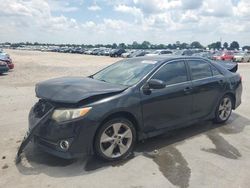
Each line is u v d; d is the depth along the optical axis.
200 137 5.77
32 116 4.71
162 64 5.35
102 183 3.95
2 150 5.00
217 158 4.79
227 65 7.97
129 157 4.77
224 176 4.18
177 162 4.62
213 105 6.27
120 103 4.50
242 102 9.19
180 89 5.42
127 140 4.75
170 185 3.92
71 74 19.06
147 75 5.05
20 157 4.70
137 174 4.21
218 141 5.58
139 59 5.91
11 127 6.30
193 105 5.75
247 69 24.92
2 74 17.77
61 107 4.28
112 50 56.12
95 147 4.39
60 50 84.75
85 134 4.20
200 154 4.95
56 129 4.18
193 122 5.86
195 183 3.97
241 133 6.07
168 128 5.33
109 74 5.64
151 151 5.03
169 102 5.22
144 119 4.88
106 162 4.56
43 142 4.43
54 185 3.89
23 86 12.73
